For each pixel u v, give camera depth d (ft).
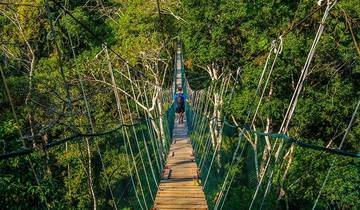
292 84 58.18
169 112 48.21
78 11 81.41
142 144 64.49
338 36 56.80
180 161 37.11
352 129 56.90
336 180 41.83
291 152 49.21
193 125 51.70
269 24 61.16
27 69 69.97
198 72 88.33
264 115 59.26
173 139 48.93
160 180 30.89
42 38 75.36
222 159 52.75
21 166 27.14
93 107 61.72
